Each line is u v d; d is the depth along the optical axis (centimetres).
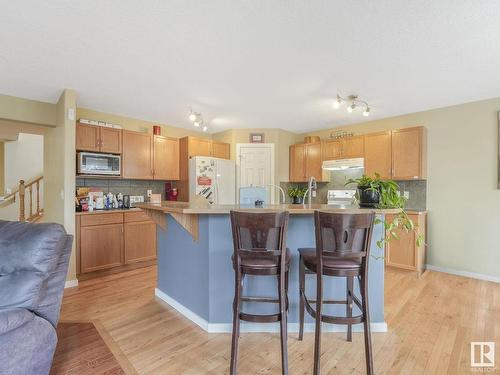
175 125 473
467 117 345
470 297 277
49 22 179
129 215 370
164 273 273
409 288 302
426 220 370
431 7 165
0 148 568
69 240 166
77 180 379
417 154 364
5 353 122
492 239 329
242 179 491
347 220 153
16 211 544
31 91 302
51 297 150
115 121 406
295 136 529
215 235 213
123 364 173
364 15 173
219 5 164
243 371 167
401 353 184
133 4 163
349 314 197
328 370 168
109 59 232
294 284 215
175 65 243
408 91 307
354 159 421
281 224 157
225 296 214
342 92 311
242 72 258
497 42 203
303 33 193
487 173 332
